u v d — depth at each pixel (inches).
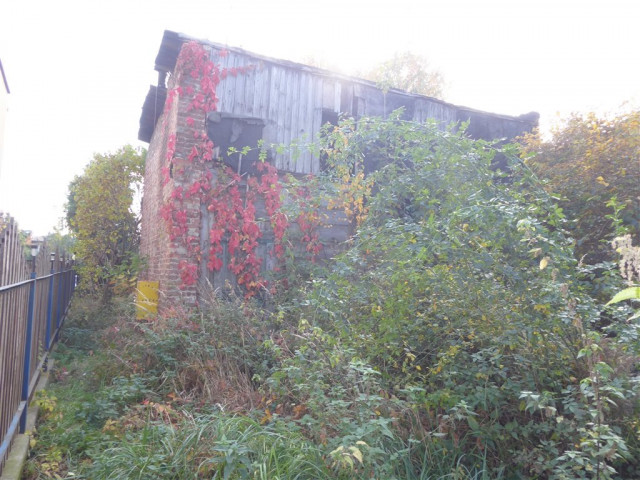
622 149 252.8
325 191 239.1
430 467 140.3
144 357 238.7
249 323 245.4
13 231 161.5
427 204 189.8
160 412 176.2
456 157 186.5
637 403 129.5
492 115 393.1
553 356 147.2
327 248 320.8
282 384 179.0
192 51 301.6
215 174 306.7
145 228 486.9
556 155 285.9
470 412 132.7
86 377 256.1
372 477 124.8
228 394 199.5
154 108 418.6
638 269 126.6
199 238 298.8
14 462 154.8
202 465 134.4
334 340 158.1
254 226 308.5
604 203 233.6
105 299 506.3
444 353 153.9
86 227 566.3
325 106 343.3
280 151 248.7
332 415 138.0
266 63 328.2
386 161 264.5
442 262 166.4
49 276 300.7
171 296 288.7
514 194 168.9
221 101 313.6
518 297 149.9
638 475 131.3
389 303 167.3
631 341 140.3
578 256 231.8
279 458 131.2
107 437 174.1
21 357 181.9
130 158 583.8
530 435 143.9
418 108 370.9
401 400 152.5
